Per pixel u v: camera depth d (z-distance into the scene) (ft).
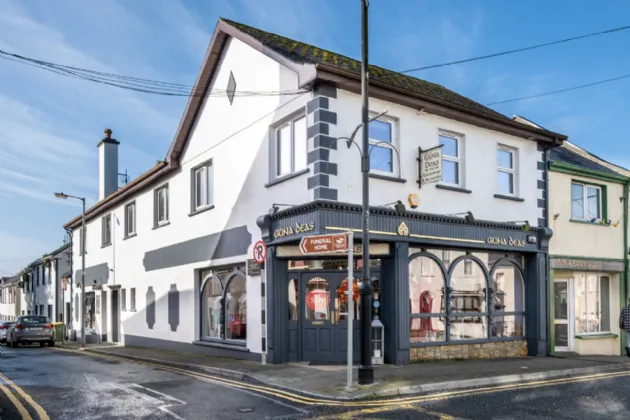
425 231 40.63
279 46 42.93
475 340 43.93
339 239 30.99
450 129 43.93
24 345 89.66
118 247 75.87
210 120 52.85
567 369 37.35
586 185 54.13
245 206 45.83
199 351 51.83
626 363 42.04
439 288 42.73
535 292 47.47
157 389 31.60
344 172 37.50
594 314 53.57
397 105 40.83
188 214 55.93
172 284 58.85
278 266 40.27
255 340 43.09
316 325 40.14
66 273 110.32
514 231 46.50
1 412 25.58
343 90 38.24
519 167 48.57
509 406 26.08
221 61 51.26
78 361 50.47
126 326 71.92
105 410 25.81
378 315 39.78
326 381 31.78
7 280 219.20
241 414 24.73
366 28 31.99
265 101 43.98
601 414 24.59
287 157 41.86
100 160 90.33
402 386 29.71
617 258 54.60
